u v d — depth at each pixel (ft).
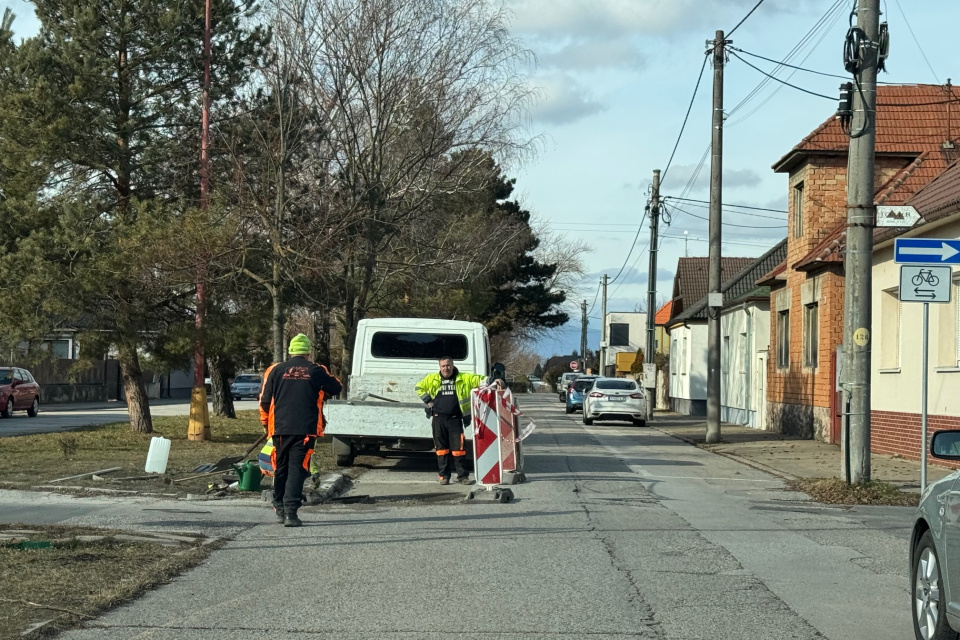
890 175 86.89
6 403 106.52
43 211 64.13
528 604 23.15
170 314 70.90
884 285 70.59
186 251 60.13
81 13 65.00
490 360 62.95
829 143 88.84
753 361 115.24
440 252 80.02
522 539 32.17
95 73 64.39
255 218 65.98
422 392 48.73
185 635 20.20
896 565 28.78
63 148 63.87
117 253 62.34
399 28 69.92
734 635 20.74
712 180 86.94
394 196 72.38
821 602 23.89
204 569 26.84
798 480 51.55
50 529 31.65
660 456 69.51
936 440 20.15
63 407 141.79
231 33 68.64
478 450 45.52
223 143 67.10
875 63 46.34
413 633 20.52
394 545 30.89
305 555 29.07
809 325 92.22
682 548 30.94
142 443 64.54
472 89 71.61
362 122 70.64
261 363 96.99
